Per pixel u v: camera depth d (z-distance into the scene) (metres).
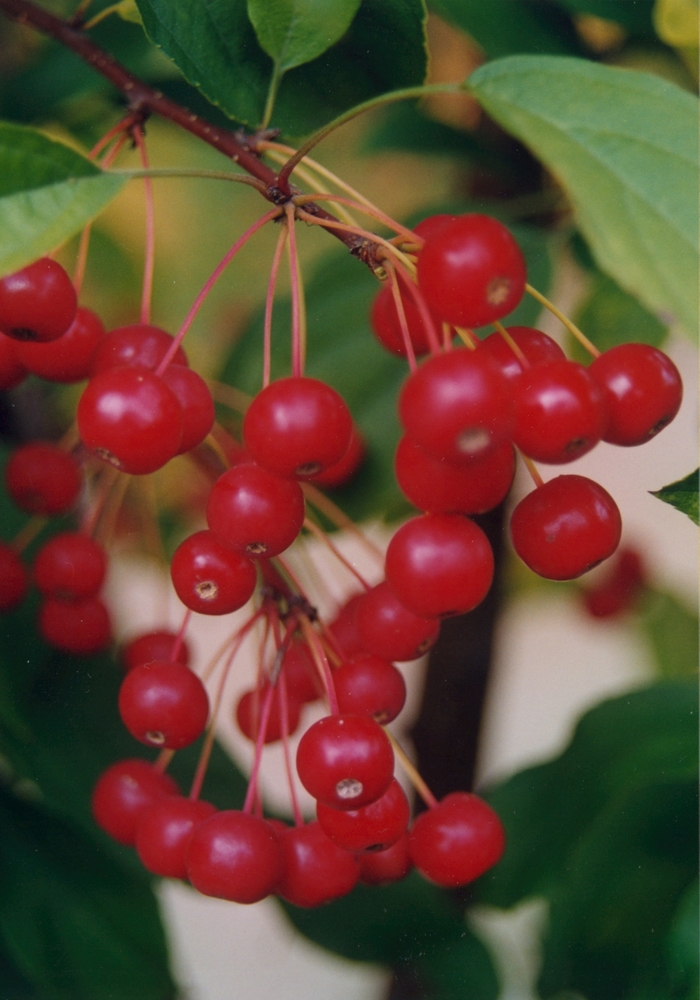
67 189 0.26
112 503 0.33
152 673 0.29
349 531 0.32
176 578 0.28
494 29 0.32
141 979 0.31
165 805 0.29
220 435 0.31
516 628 0.44
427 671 0.35
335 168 0.37
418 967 0.33
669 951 0.30
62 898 0.32
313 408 0.27
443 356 0.26
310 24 0.29
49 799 0.32
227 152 0.28
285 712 0.29
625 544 0.42
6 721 0.31
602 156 0.25
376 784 0.27
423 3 0.29
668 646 0.42
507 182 0.35
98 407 0.27
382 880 0.29
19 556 0.32
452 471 0.27
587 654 0.50
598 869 0.32
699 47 0.33
